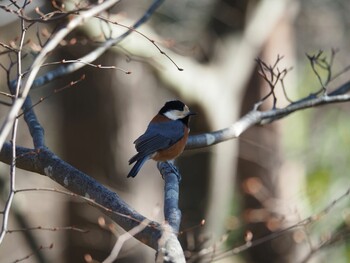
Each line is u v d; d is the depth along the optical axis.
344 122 18.77
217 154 16.50
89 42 10.40
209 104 14.78
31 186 18.73
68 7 9.95
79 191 7.35
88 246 14.04
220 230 16.73
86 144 14.44
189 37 16.44
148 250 13.95
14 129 6.60
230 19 16.50
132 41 12.97
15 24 16.61
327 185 16.84
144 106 14.55
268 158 17.83
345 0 22.16
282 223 14.28
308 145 18.48
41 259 15.19
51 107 22.06
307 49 22.00
